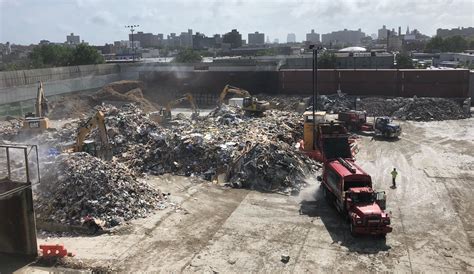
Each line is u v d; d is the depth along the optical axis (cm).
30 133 5019
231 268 2227
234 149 3884
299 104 6794
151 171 3850
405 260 2292
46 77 8112
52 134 4844
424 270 2195
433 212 2939
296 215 2895
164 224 2748
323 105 6962
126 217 2809
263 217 2864
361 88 7531
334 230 2658
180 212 2939
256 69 8975
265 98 7919
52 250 2384
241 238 2559
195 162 3862
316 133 4088
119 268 2238
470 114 6575
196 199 3189
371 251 2391
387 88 7400
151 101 8744
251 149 3697
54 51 13100
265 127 4788
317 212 2944
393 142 5012
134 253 2392
